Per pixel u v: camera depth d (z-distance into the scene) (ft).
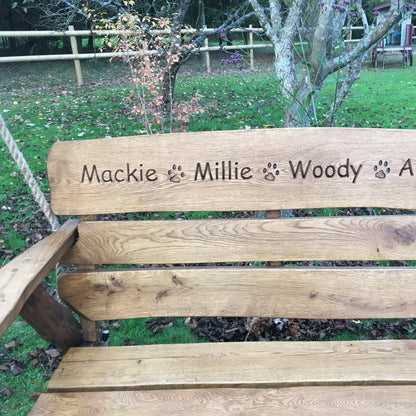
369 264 10.41
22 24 46.24
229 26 18.79
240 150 5.29
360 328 8.37
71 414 4.32
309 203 5.33
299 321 8.52
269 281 5.45
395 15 9.04
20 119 21.93
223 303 5.52
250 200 5.36
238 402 4.43
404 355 5.03
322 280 5.39
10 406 6.70
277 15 10.32
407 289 5.34
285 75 10.12
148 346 5.38
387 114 22.79
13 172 15.39
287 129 5.25
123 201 5.46
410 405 4.32
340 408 4.30
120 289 5.55
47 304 5.28
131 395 4.57
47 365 7.60
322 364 4.91
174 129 14.33
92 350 5.34
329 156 5.24
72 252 5.60
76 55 31.73
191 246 5.48
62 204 5.51
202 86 30.94
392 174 5.22
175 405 4.41
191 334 8.38
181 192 5.40
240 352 5.18
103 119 21.98
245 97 26.50
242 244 5.44
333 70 9.92
